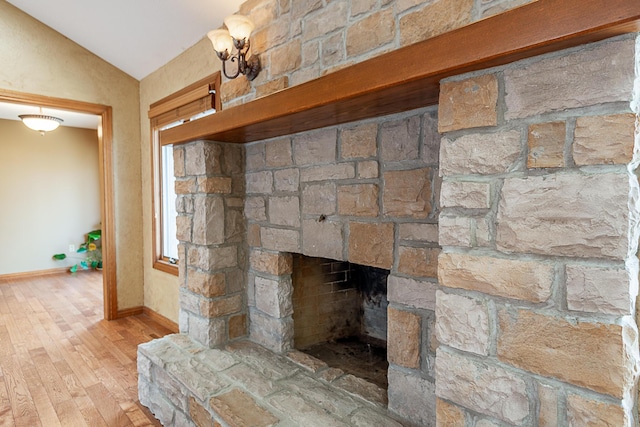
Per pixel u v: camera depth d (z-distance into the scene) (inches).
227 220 90.4
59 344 122.0
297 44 72.4
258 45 81.6
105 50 133.3
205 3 94.0
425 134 55.6
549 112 35.2
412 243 58.0
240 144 92.3
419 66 41.5
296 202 78.8
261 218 89.0
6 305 164.6
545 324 36.0
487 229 39.4
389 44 57.5
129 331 133.7
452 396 42.6
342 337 100.1
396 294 60.5
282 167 82.0
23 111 191.2
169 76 128.0
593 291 33.3
